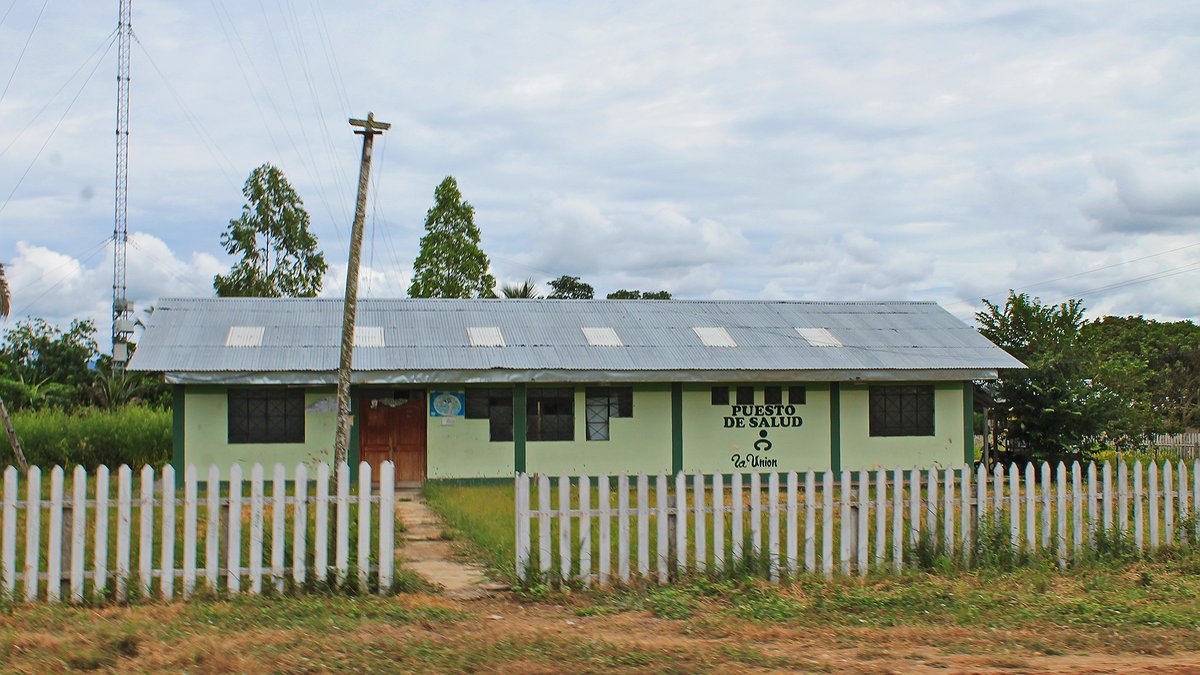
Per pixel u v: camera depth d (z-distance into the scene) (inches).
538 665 286.7
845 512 423.5
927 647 317.7
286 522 427.2
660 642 321.7
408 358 979.9
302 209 1680.6
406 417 996.6
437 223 1653.5
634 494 920.9
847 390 1058.1
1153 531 476.4
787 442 1047.6
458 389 999.6
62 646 300.5
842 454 1052.5
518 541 403.9
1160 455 1359.5
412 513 738.8
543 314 1137.4
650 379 999.0
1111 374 1136.2
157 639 312.8
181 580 379.2
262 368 933.8
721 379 1008.2
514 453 997.8
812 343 1087.0
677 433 1026.1
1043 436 1103.0
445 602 379.6
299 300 1127.0
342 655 295.3
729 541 438.3
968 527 444.5
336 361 959.6
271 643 308.2
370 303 1130.0
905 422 1068.5
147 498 375.2
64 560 373.7
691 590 391.5
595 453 1014.4
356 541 407.8
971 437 1074.1
